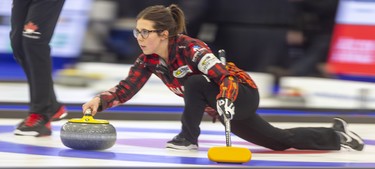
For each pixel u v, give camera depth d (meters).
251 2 23.88
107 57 23.92
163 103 18.55
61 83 21.19
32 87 12.10
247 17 23.97
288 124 16.20
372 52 23.23
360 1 23.30
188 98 10.16
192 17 23.02
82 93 19.95
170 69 10.16
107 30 24.08
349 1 23.28
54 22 11.88
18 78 22.78
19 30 12.00
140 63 10.55
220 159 9.02
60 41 23.73
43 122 12.07
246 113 10.16
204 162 9.22
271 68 21.97
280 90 20.27
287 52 23.47
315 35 23.14
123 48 24.25
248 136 10.59
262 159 9.77
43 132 12.01
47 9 11.70
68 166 8.44
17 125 13.19
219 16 24.00
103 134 10.12
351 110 18.58
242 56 24.00
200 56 9.80
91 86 20.97
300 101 19.86
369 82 23.19
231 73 9.87
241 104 10.02
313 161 9.70
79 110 16.22
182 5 23.31
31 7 11.71
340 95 20.06
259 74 21.06
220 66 9.75
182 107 17.80
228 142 9.38
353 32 23.28
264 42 23.77
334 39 23.25
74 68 21.58
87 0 23.95
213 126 14.98
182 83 10.31
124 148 10.62
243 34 23.95
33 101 12.07
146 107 17.61
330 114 17.73
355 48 23.34
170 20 9.90
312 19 22.98
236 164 9.10
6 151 10.04
